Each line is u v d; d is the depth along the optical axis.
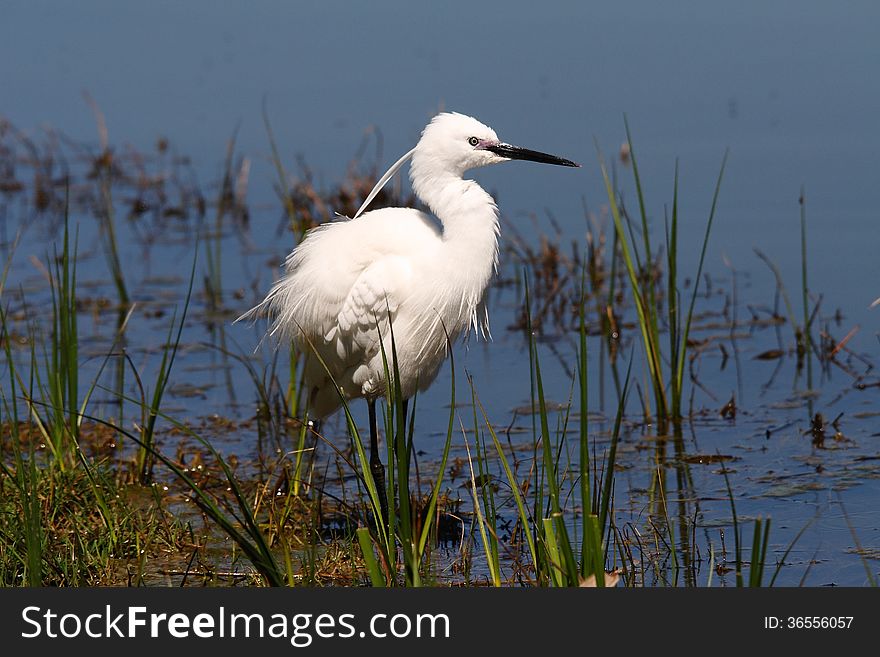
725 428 12.52
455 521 10.41
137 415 13.34
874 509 10.23
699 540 9.70
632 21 28.58
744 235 18.23
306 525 10.14
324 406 11.85
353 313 10.84
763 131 21.89
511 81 24.52
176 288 17.66
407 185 19.39
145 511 10.53
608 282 17.20
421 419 13.34
